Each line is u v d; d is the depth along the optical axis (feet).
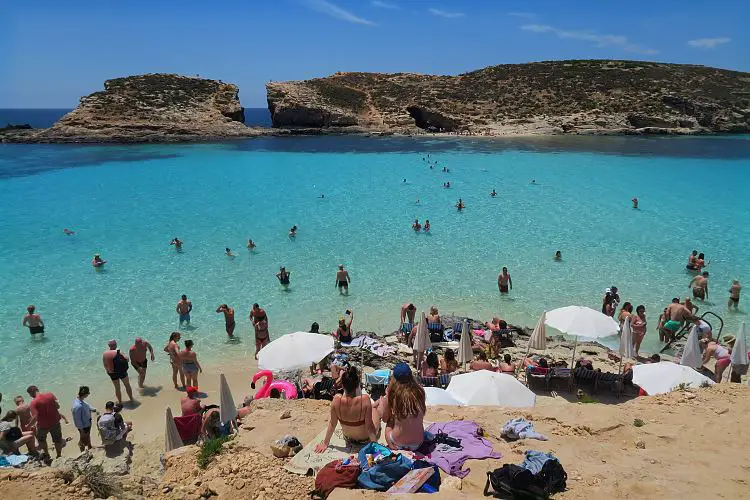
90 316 57.00
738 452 21.61
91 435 36.88
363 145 210.38
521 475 17.15
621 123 263.70
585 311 41.57
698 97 282.15
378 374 38.50
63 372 46.24
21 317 56.59
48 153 184.55
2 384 44.14
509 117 276.82
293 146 206.90
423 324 43.45
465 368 43.37
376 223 92.38
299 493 18.57
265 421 25.54
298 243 81.71
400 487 17.16
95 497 20.16
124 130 229.86
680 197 110.42
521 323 56.08
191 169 147.64
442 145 208.64
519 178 132.46
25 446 33.40
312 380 39.93
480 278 67.72
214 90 278.67
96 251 77.66
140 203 106.52
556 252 76.38
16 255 75.61
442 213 98.84
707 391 28.60
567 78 312.50
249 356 49.42
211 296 62.49
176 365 43.50
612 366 45.60
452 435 22.25
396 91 308.19
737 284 58.23
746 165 151.74
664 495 17.85
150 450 33.91
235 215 97.55
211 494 19.83
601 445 22.34
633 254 75.87
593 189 118.62
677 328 50.78
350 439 20.98
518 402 29.45
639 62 337.72
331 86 305.73
